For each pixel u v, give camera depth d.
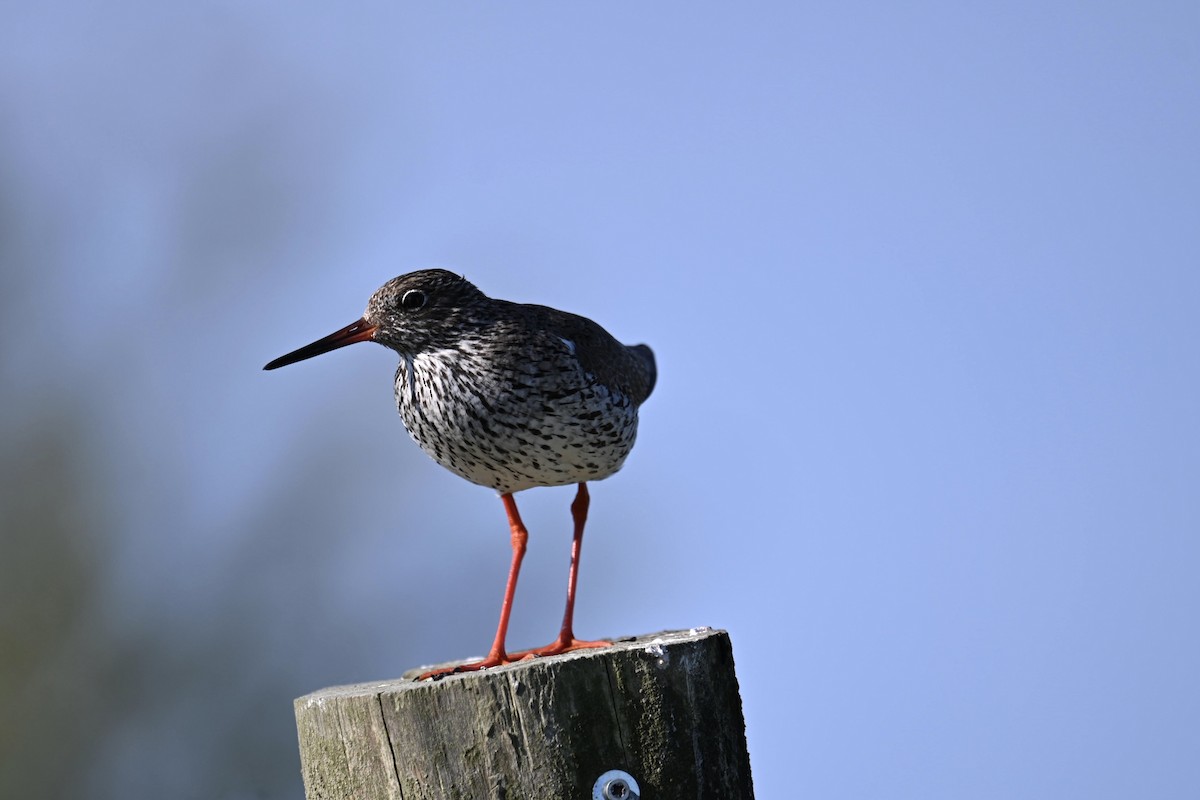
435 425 12.31
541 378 11.89
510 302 12.65
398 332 12.18
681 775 8.60
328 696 8.98
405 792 8.57
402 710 8.58
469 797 8.46
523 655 11.80
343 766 8.80
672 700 8.66
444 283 12.19
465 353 11.99
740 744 9.03
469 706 8.50
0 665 20.94
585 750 8.48
